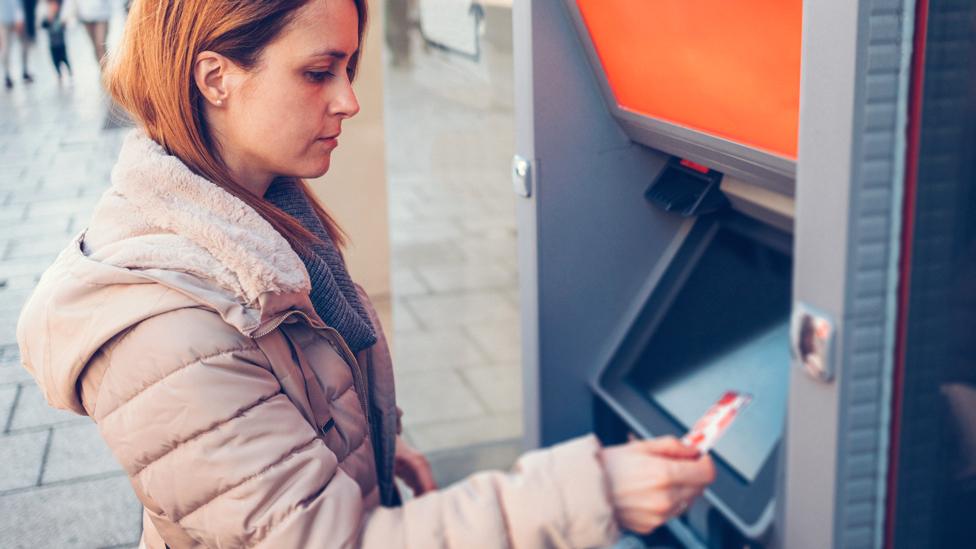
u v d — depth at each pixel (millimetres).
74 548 2539
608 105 1752
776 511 1357
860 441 977
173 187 954
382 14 2768
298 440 887
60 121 8141
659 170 1830
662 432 1697
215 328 896
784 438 1323
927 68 880
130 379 881
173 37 959
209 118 1015
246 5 932
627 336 1896
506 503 840
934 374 970
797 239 985
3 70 11000
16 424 3211
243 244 934
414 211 2770
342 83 1002
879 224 913
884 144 893
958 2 868
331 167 3584
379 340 1253
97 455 3006
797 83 1211
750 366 1663
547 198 1791
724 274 1798
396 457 1508
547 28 1705
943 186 914
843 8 872
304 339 1025
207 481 856
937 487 1007
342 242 1322
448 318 2742
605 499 832
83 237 1005
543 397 1912
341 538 841
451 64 2465
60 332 914
